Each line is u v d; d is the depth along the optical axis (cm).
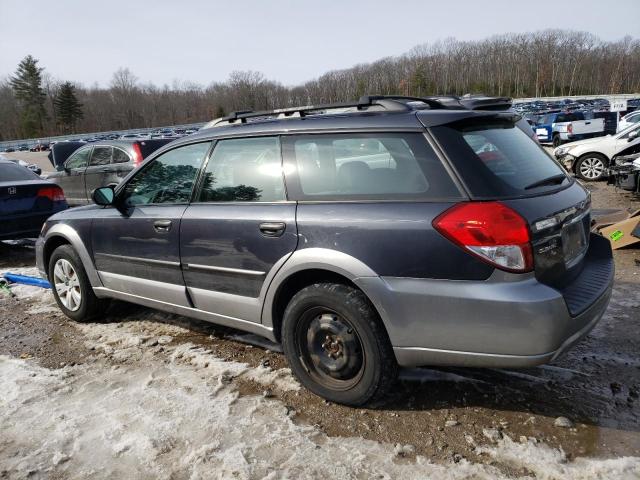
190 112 11931
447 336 254
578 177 1293
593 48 11619
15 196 686
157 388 326
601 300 272
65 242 469
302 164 304
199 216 342
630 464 237
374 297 266
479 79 11506
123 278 404
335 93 11144
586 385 308
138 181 397
